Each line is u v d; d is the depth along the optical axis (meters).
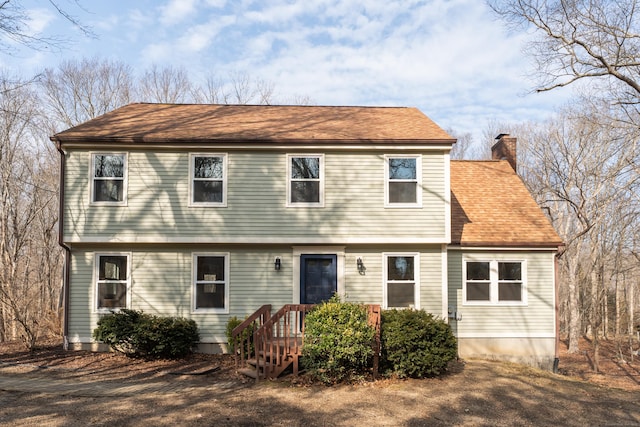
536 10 13.31
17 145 25.94
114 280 14.39
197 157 14.52
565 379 12.98
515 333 15.23
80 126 15.24
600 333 31.95
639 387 16.28
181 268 14.49
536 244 15.23
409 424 8.52
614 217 21.86
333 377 10.79
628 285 32.81
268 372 11.12
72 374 11.58
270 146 14.41
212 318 14.41
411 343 11.16
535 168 32.91
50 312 17.95
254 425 8.18
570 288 27.31
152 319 13.32
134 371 12.00
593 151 26.36
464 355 15.06
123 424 7.99
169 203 14.27
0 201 25.00
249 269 14.58
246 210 14.35
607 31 13.14
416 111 18.53
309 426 8.24
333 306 10.85
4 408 8.68
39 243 28.84
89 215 14.13
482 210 16.61
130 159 14.36
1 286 14.98
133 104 18.77
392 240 14.38
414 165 14.68
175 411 8.75
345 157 14.62
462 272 15.29
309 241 14.31
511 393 10.77
